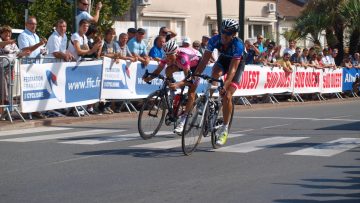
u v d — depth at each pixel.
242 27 18.14
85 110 13.21
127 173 6.84
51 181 6.38
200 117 8.25
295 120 13.23
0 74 11.59
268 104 18.27
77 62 12.73
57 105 12.34
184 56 9.08
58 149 8.55
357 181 6.46
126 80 13.97
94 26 13.66
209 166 7.30
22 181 6.38
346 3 26.94
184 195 5.79
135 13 28.59
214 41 8.34
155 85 14.86
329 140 9.70
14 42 11.99
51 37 12.56
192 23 30.94
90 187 6.11
